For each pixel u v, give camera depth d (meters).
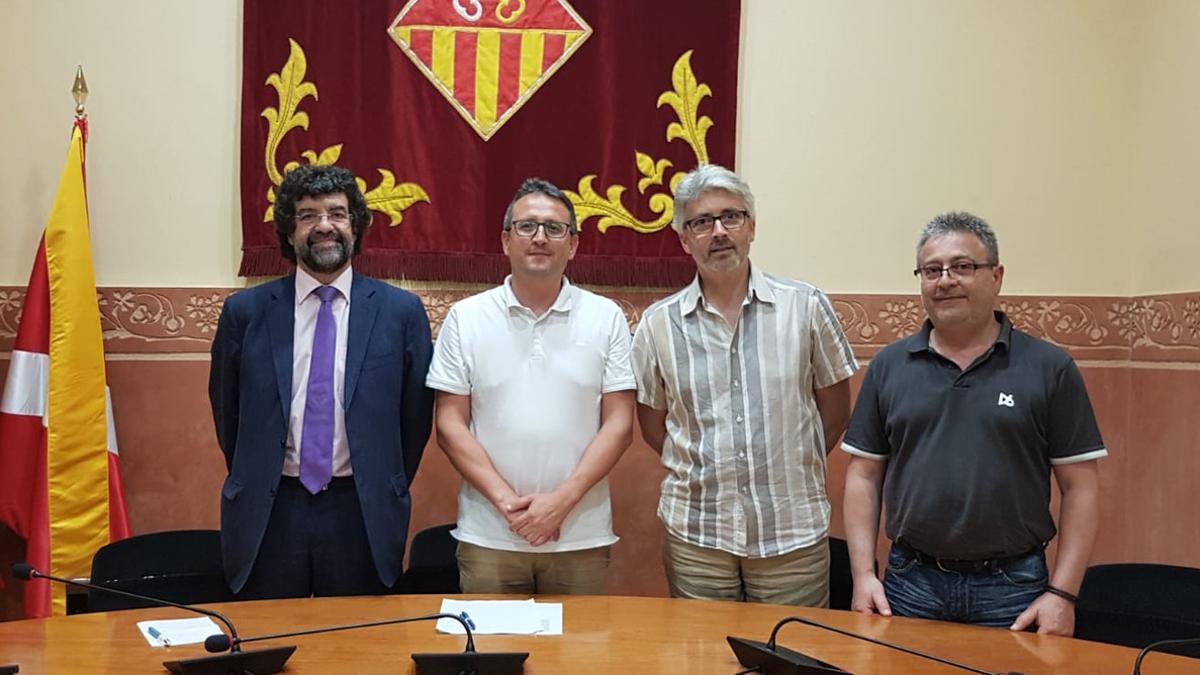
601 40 3.30
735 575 2.58
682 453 2.61
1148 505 3.26
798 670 1.66
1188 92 3.13
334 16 3.26
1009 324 2.30
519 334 2.59
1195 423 3.06
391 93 3.27
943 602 2.27
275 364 2.52
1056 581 2.18
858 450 2.42
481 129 3.29
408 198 3.27
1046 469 2.26
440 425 2.58
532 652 1.88
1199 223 3.07
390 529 2.50
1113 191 3.41
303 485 2.49
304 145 3.24
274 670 1.74
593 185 3.30
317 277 2.59
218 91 3.27
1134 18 3.39
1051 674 1.78
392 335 2.58
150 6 3.25
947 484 2.23
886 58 3.38
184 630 1.99
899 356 2.37
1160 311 3.23
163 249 3.26
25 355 2.98
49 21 3.23
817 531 2.56
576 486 2.47
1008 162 3.39
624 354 2.64
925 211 3.38
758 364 2.57
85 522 2.98
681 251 3.32
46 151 3.23
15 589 3.17
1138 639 2.46
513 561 2.52
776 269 3.36
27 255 3.23
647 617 2.14
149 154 3.25
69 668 1.75
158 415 3.24
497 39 3.29
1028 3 3.40
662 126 3.31
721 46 3.31
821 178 3.37
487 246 3.29
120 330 3.24
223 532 2.52
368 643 1.92
